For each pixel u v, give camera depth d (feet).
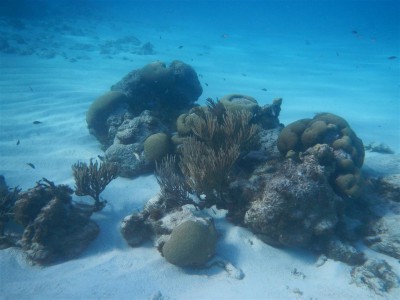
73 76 15.88
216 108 6.05
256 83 16.71
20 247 4.51
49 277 4.06
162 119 7.95
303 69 20.86
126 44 27.40
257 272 4.07
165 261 4.29
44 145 7.82
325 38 39.68
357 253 4.19
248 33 42.91
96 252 4.53
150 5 96.58
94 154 7.52
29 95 11.75
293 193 3.99
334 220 4.19
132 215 4.66
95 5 56.70
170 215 4.60
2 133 8.20
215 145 5.16
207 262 4.16
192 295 3.79
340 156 4.79
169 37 34.53
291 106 12.92
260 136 6.09
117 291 3.84
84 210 5.00
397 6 130.82
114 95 7.85
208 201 4.82
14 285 3.91
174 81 8.46
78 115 10.04
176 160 5.97
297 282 3.95
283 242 4.19
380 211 4.85
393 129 10.72
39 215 4.38
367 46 32.50
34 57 19.60
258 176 4.68
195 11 91.20
